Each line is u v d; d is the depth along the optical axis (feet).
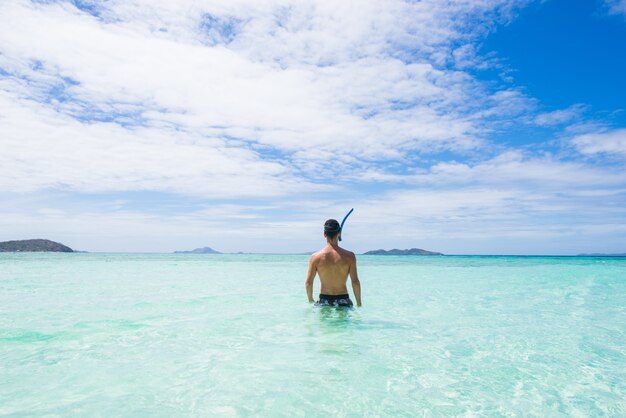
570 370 10.07
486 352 11.66
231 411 7.36
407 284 35.73
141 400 7.83
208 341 12.67
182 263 87.40
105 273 47.34
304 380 9.09
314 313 17.39
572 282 38.83
